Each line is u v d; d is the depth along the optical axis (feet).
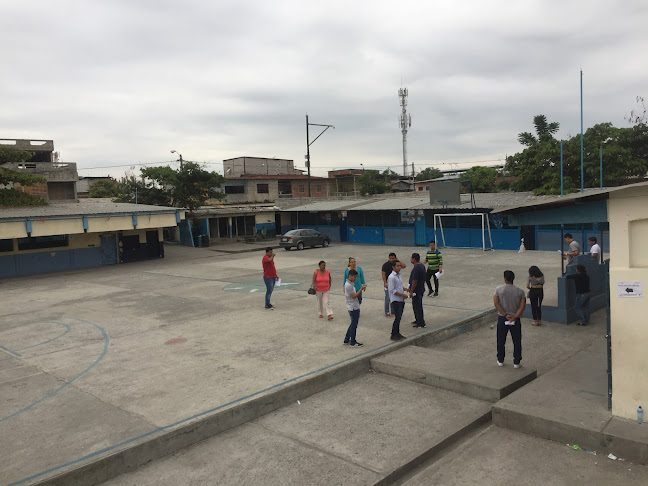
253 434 20.94
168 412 21.62
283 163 195.52
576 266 37.40
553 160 98.17
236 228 129.29
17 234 71.82
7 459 17.87
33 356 31.71
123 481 17.51
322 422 21.86
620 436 17.49
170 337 35.19
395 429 20.88
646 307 18.13
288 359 28.84
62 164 114.11
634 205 18.15
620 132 93.97
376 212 113.50
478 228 93.86
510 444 19.07
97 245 89.40
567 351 31.12
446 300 45.21
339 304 45.16
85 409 22.40
